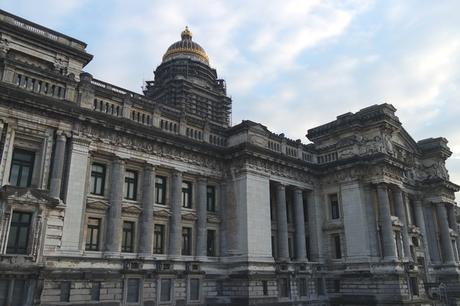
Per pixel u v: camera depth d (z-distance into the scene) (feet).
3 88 112.37
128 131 139.23
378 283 168.96
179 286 141.38
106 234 129.70
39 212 111.65
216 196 167.94
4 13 132.98
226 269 158.20
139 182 143.54
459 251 236.63
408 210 221.66
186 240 153.99
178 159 154.51
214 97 314.35
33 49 137.28
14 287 104.63
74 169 123.85
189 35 331.16
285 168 183.52
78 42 147.64
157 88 302.66
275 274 159.53
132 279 130.21
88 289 118.73
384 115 188.03
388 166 183.93
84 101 130.82
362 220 179.42
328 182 196.95
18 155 118.21
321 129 209.97
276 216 178.40
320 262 186.80
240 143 165.78
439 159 243.81
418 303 168.96
